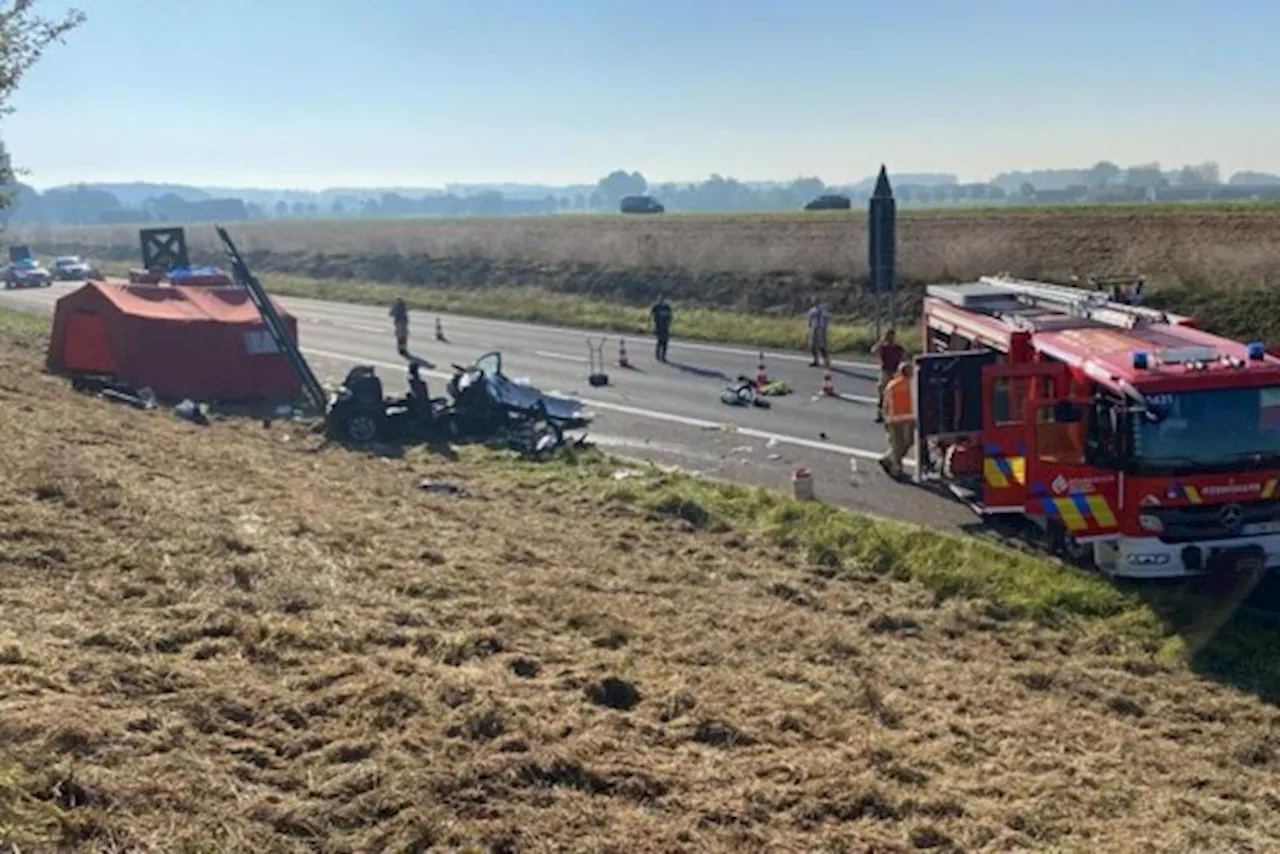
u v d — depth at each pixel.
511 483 18.08
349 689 7.80
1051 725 9.53
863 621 12.17
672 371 29.08
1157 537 12.61
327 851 5.94
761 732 8.42
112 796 5.92
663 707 8.62
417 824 6.19
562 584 12.02
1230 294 29.22
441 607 10.43
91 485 12.43
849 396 24.98
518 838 6.23
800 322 35.19
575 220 69.81
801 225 48.31
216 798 6.18
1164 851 7.18
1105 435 12.93
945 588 13.37
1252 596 13.06
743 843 6.61
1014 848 7.04
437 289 54.06
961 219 42.38
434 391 27.11
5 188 24.31
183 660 8.06
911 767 8.07
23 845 5.32
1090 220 37.78
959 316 17.48
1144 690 10.66
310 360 32.28
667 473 18.58
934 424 16.44
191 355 24.53
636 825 6.61
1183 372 12.63
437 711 7.66
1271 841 7.56
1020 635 12.05
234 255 24.70
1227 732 9.79
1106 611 12.62
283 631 8.80
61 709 6.72
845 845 6.76
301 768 6.72
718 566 13.88
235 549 11.09
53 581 9.41
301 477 16.67
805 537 14.99
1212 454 12.55
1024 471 13.60
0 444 14.09
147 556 10.35
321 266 66.69
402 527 13.74
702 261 44.19
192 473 15.23
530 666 9.03
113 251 93.44
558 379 28.38
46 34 19.61
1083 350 13.77
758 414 23.55
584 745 7.50
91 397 22.23
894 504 16.88
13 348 28.91
